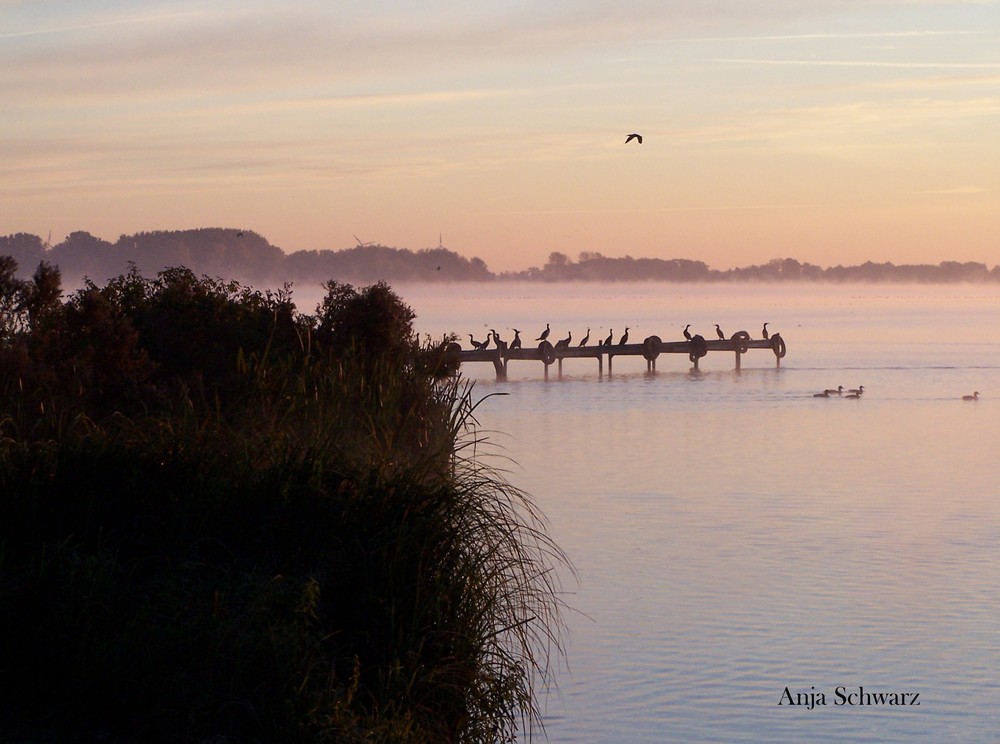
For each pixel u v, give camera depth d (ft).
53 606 39.42
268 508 46.75
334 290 93.97
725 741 61.46
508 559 48.67
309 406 65.05
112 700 37.96
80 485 46.55
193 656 38.86
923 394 260.62
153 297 88.69
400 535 44.93
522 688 47.80
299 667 39.37
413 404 67.56
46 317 79.00
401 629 42.86
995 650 75.82
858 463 157.69
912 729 63.52
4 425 56.39
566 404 244.83
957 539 107.14
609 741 61.11
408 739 39.73
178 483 47.83
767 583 91.25
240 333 83.46
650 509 122.62
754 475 146.92
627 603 85.40
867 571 95.14
